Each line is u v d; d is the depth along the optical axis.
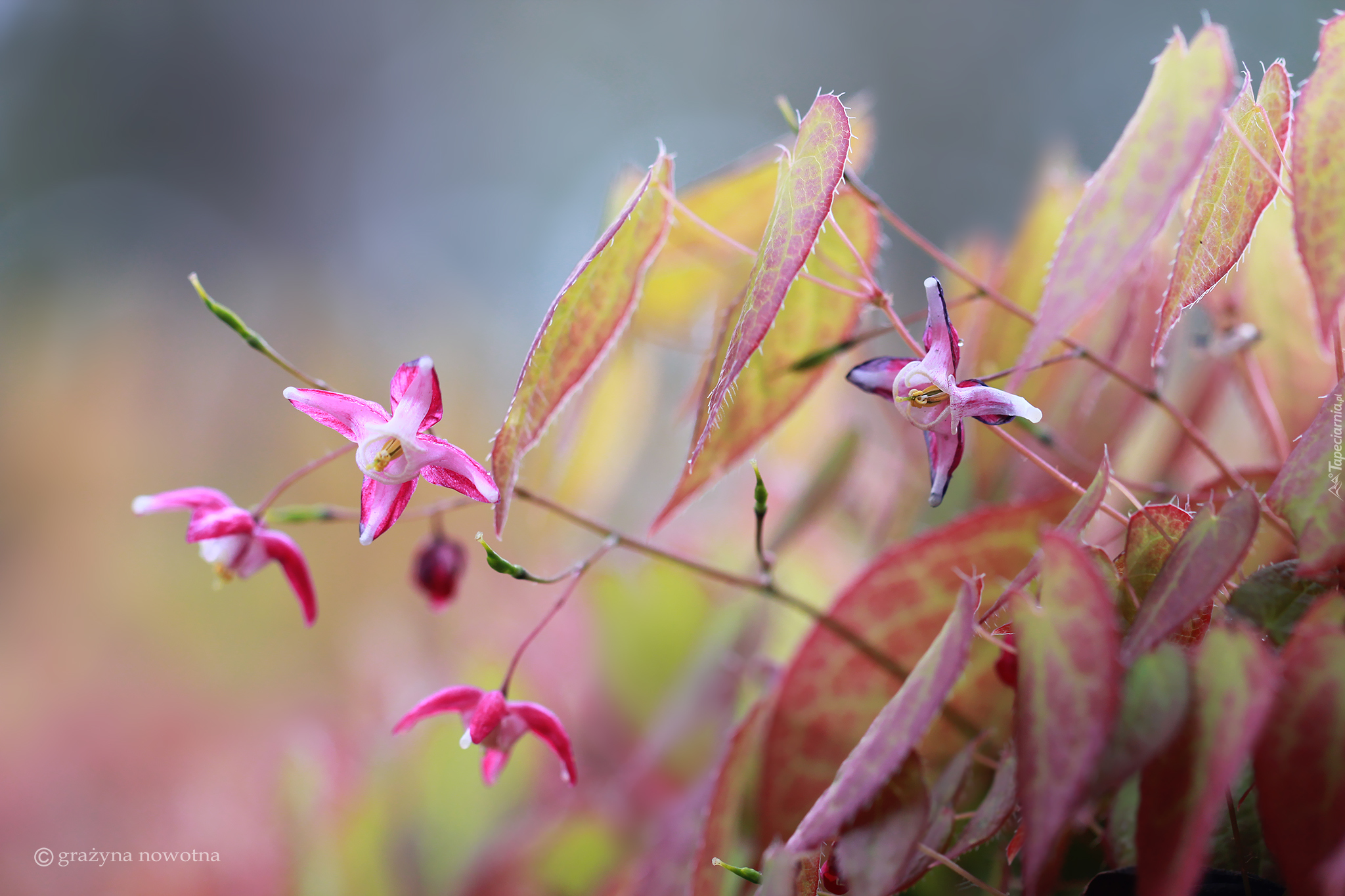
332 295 1.73
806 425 0.42
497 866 0.32
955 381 0.25
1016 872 0.27
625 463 0.40
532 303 1.33
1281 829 0.22
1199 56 0.23
